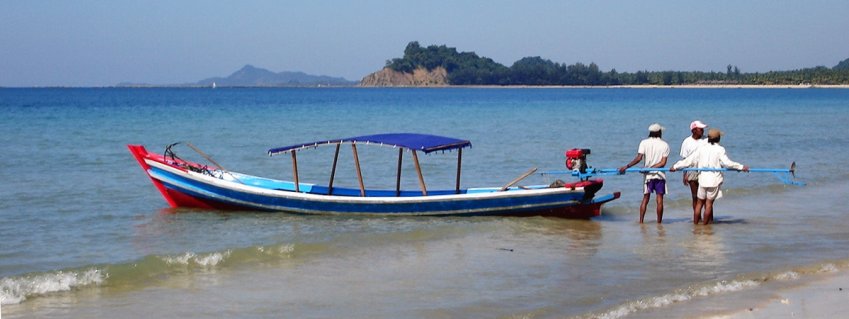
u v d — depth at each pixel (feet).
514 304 31.40
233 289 33.53
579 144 106.93
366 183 69.10
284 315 29.99
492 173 75.15
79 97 404.57
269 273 36.27
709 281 34.65
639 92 628.69
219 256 38.52
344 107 256.93
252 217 51.98
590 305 31.24
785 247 41.98
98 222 50.06
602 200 49.98
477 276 35.83
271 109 234.79
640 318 29.35
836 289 33.47
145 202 57.88
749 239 44.16
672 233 46.01
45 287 33.22
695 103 301.22
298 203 52.42
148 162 55.98
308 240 43.45
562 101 340.80
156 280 34.91
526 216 50.70
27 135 116.98
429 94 545.85
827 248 41.78
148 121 161.07
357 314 30.12
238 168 79.77
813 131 133.69
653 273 36.32
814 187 66.28
